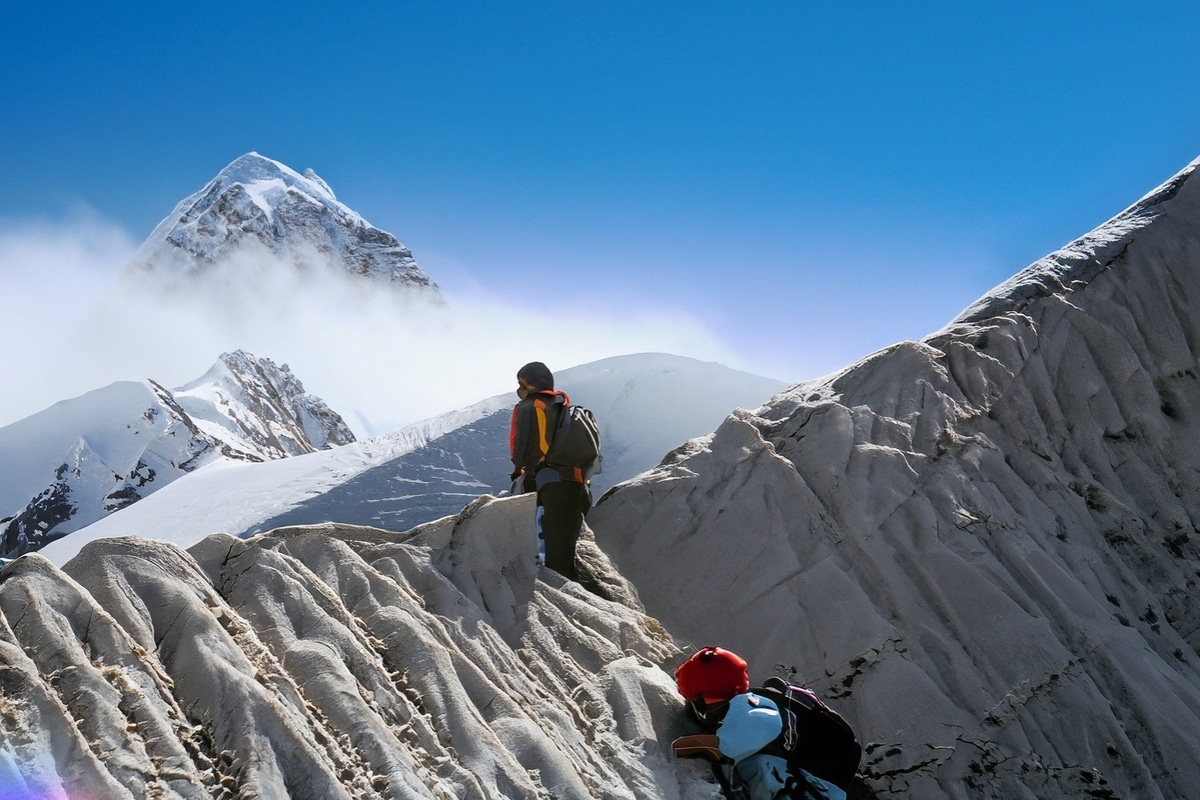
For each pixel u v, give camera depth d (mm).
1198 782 5188
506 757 3721
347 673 3742
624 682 4574
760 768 3986
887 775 4918
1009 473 6609
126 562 3758
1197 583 6695
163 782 2908
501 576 5242
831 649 5406
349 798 3139
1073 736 5145
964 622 5551
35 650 3121
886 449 6484
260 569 4277
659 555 6262
